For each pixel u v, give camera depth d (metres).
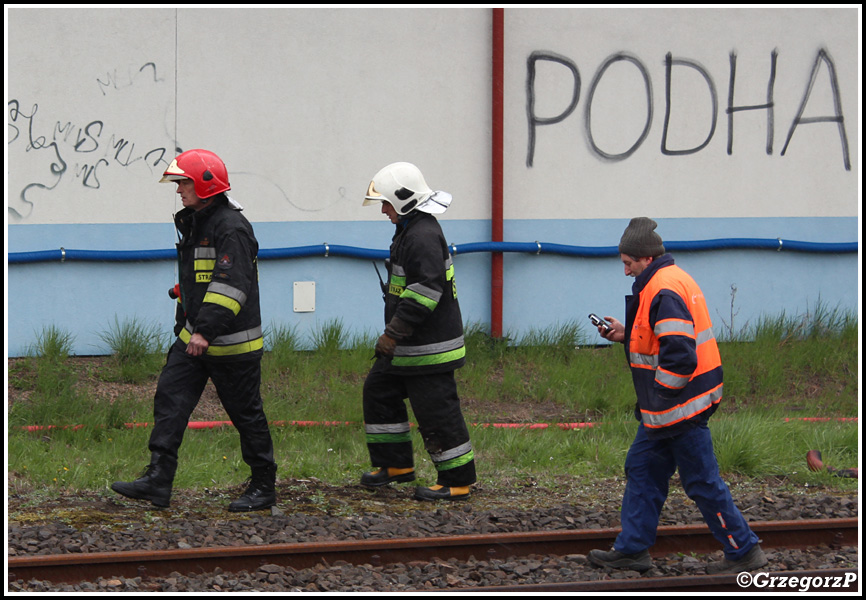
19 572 11.27
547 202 25.34
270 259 23.77
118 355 22.50
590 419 21.27
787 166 26.59
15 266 22.48
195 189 13.45
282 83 23.62
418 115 24.41
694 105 25.95
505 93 24.83
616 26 25.33
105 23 22.69
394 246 15.20
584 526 13.98
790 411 22.16
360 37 23.95
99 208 22.97
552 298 25.64
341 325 24.19
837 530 13.87
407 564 12.44
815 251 26.73
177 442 13.88
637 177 25.83
